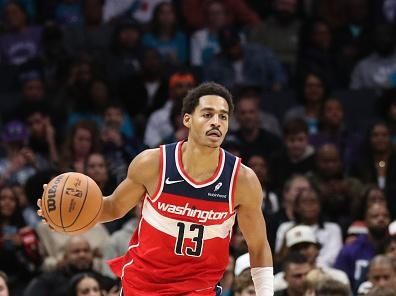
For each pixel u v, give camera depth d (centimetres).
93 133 2211
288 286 1695
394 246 1831
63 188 1182
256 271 1232
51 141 2309
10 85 2567
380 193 2014
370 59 2625
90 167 2042
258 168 2097
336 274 1666
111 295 1670
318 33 2661
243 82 2558
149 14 2809
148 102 2472
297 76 2570
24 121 2348
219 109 1163
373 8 2812
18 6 2675
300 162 2217
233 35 2553
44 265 1902
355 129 2450
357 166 2245
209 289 1207
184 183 1176
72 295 1659
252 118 2291
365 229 1964
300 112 2438
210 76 2522
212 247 1194
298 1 2767
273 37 2681
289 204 2030
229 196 1182
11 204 1986
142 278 1202
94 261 1891
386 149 2245
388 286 1603
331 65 2655
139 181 1188
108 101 2427
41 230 1955
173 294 1197
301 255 1695
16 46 2658
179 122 2320
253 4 2861
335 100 2367
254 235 1220
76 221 1178
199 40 2683
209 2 2753
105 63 2566
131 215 2005
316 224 1970
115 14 2795
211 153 1173
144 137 2398
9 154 2303
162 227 1186
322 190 2094
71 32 2672
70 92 2438
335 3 2820
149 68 2492
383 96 2453
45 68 2558
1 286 1603
